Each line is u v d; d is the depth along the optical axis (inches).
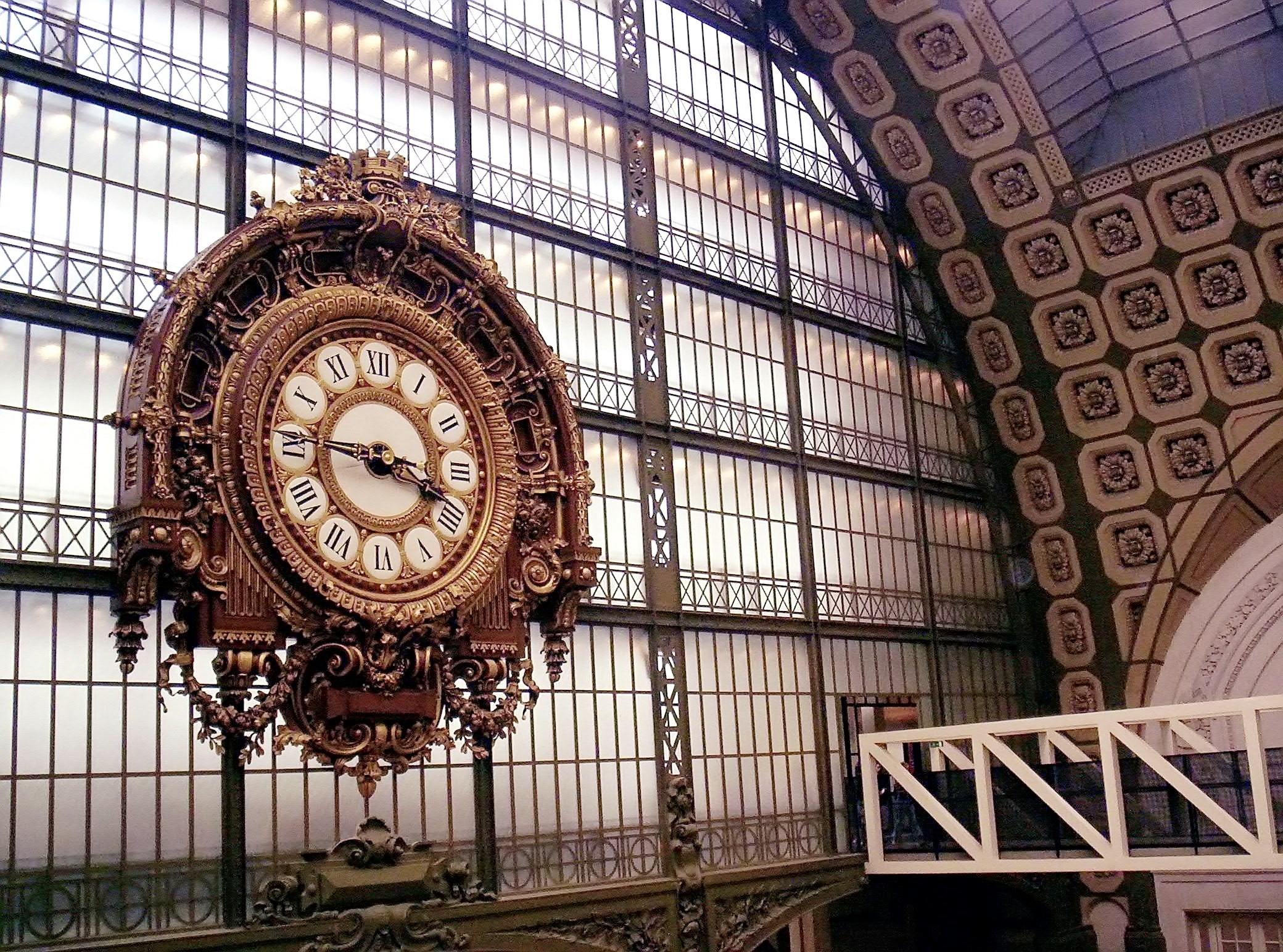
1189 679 934.4
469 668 596.1
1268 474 911.0
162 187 557.9
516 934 603.5
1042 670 997.2
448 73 677.3
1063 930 933.2
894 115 919.0
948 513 954.7
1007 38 858.8
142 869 503.5
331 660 547.8
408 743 568.4
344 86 631.2
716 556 759.7
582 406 698.8
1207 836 682.8
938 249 965.2
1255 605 914.7
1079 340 954.7
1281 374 900.0
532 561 623.2
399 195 601.0
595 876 655.1
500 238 682.2
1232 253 888.3
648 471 725.3
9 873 470.9
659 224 773.9
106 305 531.8
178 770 520.1
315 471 555.5
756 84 871.1
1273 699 647.1
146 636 504.4
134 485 499.2
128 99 550.0
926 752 879.1
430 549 587.5
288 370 553.6
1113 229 914.1
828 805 789.9
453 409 608.4
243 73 588.1
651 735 698.2
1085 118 916.0
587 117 744.3
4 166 513.3
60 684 495.2
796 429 826.8
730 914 707.4
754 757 757.3
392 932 549.3
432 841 593.6
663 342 751.7
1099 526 975.0
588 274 722.2
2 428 497.7
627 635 700.7
